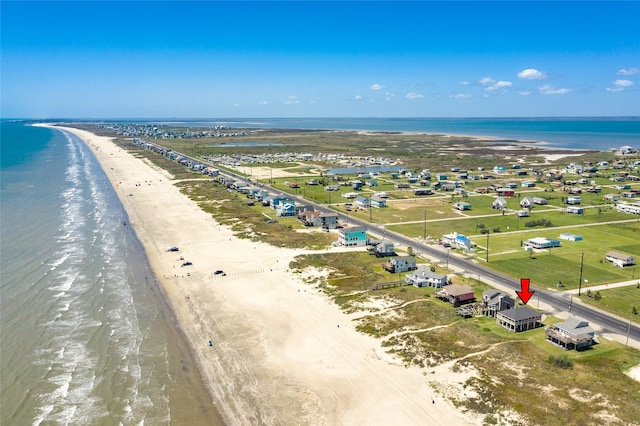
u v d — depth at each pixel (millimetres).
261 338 73000
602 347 67375
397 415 53969
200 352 68812
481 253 113062
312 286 93188
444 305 81625
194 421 53531
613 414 52125
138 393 58531
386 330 73625
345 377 61969
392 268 98875
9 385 59531
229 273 101125
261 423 53375
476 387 57812
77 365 64375
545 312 79250
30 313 80062
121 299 87062
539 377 59594
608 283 93125
